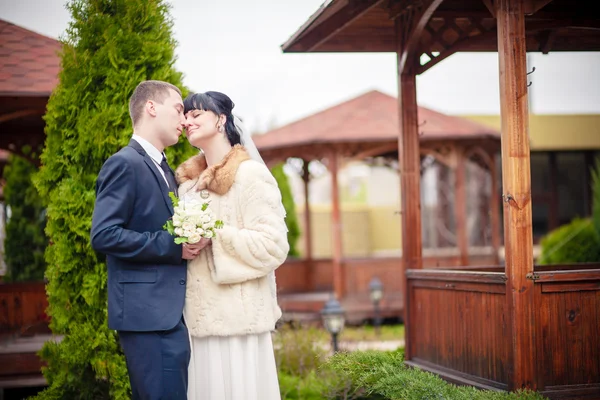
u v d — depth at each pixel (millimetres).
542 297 4918
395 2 6797
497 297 5125
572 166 21625
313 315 13805
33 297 9102
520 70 4996
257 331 3969
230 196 4008
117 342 5367
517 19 5012
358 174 31312
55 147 5457
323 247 20078
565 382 4922
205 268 3975
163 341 3803
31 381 7137
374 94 16250
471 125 15383
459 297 5699
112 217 3777
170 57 5586
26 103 7926
